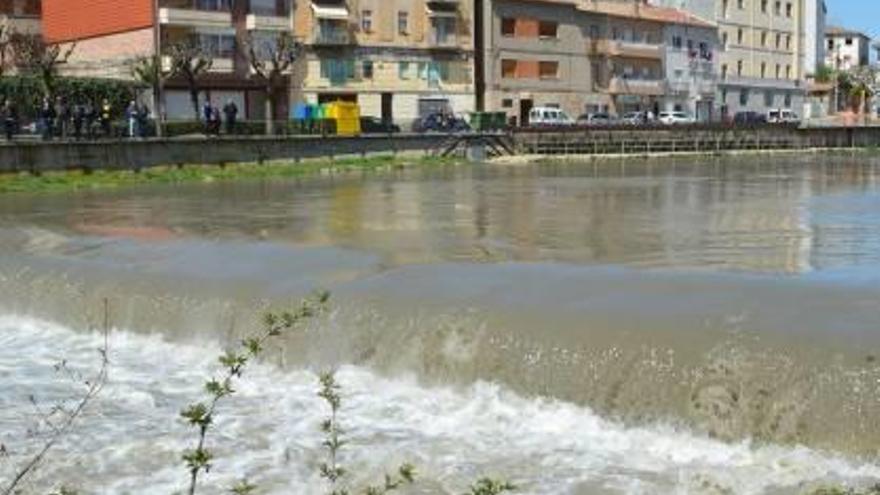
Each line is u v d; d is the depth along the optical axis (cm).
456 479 1012
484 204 3319
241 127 5253
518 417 1176
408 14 7444
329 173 5144
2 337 1594
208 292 1562
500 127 6750
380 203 3372
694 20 9906
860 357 1082
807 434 1038
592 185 4316
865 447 1003
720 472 1005
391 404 1233
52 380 1382
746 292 1470
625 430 1123
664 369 1134
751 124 8188
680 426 1102
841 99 12712
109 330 1591
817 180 4669
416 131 6309
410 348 1304
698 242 2220
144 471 1059
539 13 8288
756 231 2439
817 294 1447
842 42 16125
